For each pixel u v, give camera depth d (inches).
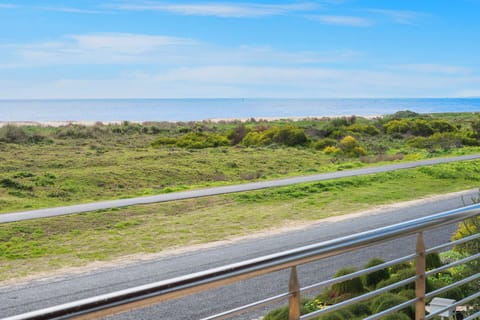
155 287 73.1
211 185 1274.6
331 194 1186.0
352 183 1295.5
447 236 745.0
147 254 693.9
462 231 508.1
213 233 821.9
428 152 2080.5
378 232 114.7
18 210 979.3
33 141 2217.0
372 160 1840.6
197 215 960.3
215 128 3179.1
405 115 4345.5
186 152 1973.4
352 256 631.8
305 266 582.9
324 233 813.9
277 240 767.7
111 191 1320.1
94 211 945.5
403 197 1166.3
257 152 2064.5
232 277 84.4
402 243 703.1
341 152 2085.4
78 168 1592.0
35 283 561.0
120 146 2245.3
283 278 536.4
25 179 1339.8
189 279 77.9
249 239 780.0
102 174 1457.9
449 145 2347.4
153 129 2898.6
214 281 81.4
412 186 1300.4
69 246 737.6
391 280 347.9
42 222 852.0
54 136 2474.2
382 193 1201.4
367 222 898.7
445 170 1470.2
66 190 1278.3
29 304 486.3
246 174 1608.0
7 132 2183.8
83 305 64.8
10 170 1520.7
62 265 640.4
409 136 2704.2
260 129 2539.4
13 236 778.8
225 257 669.9
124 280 567.2
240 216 952.3
